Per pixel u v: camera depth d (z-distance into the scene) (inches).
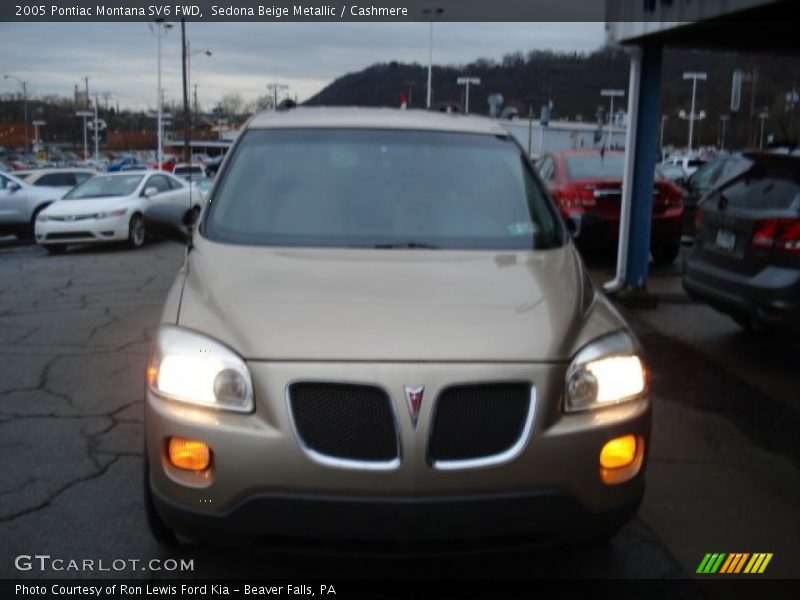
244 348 115.2
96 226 577.0
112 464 176.1
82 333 299.1
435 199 163.0
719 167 505.7
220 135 2974.9
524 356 114.6
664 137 2822.3
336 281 131.9
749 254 242.2
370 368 110.7
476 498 110.0
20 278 442.3
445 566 137.2
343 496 109.2
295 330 116.1
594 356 120.3
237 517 111.3
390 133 178.5
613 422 117.1
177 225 177.3
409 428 109.1
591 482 114.7
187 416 114.4
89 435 193.3
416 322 118.3
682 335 297.4
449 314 121.2
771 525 154.8
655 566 139.0
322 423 110.7
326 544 112.7
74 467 174.4
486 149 178.4
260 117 187.9
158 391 118.6
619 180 419.2
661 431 202.7
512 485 111.2
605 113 1552.7
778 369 254.7
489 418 112.0
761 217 237.3
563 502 113.1
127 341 286.5
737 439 198.1
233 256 143.9
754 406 220.7
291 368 111.5
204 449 112.5
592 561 140.2
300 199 161.3
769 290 232.2
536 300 128.3
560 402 115.1
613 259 469.1
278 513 110.1
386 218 157.9
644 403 123.5
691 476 176.7
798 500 165.8
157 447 117.5
